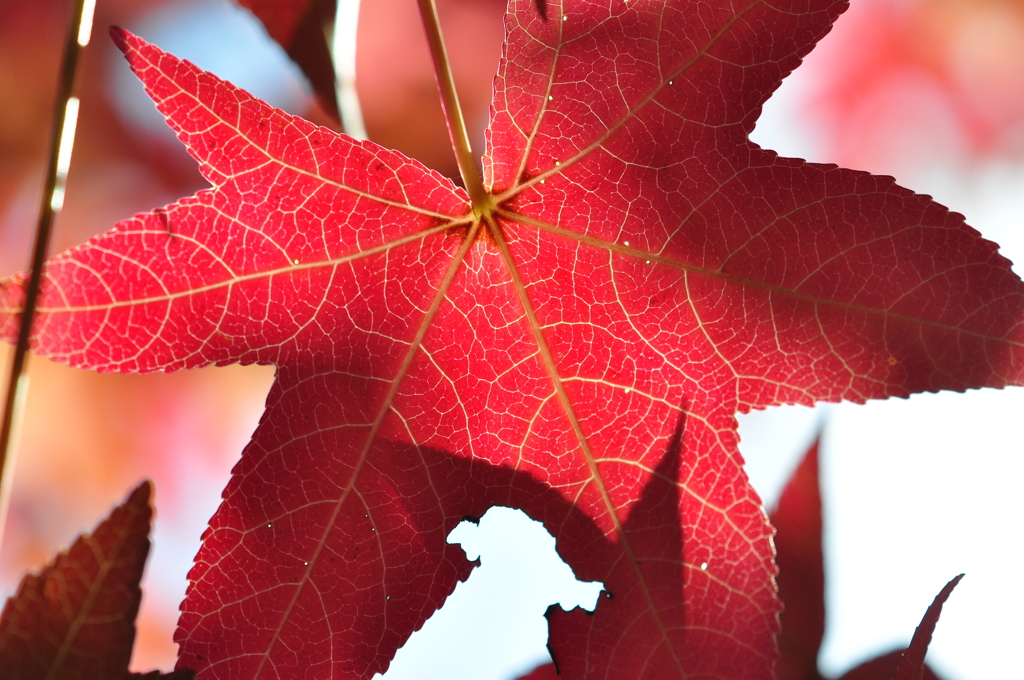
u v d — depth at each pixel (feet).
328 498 1.07
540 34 1.06
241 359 1.07
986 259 1.06
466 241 1.09
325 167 1.07
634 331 1.09
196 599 1.06
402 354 1.09
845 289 1.07
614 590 1.09
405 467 1.08
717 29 1.06
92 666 1.00
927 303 1.07
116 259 1.05
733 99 1.07
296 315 1.07
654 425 1.09
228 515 1.06
